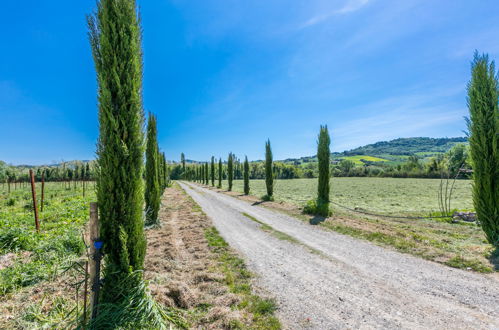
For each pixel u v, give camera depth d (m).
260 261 5.97
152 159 10.05
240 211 14.26
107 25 3.32
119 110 3.36
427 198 22.45
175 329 3.28
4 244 6.07
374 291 4.34
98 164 3.35
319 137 13.52
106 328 3.01
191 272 5.25
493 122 6.41
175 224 10.73
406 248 6.77
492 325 3.24
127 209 3.39
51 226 8.71
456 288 4.35
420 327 3.24
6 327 3.20
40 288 4.29
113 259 3.31
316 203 12.98
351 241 7.72
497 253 5.65
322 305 3.87
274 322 3.39
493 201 6.33
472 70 6.87
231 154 31.20
